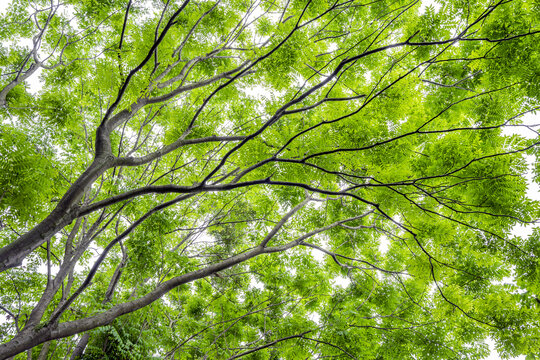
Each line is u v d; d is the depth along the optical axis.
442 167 3.94
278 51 4.22
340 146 3.84
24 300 6.49
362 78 5.34
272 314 6.95
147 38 4.57
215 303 6.44
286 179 4.28
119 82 3.50
